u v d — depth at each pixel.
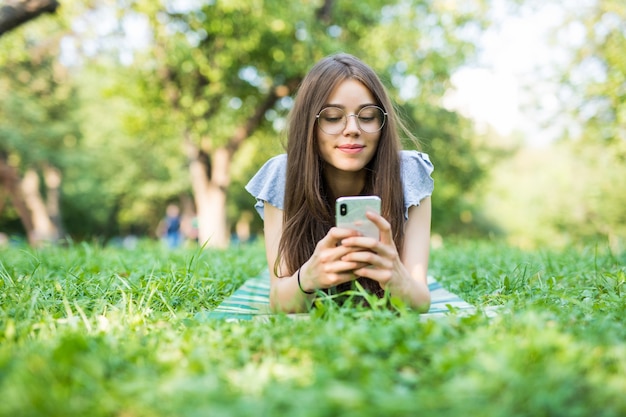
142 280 2.78
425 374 1.38
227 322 1.97
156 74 12.55
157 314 2.18
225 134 12.91
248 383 1.35
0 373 1.39
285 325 1.83
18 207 22.12
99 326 1.95
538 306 2.13
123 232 36.22
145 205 31.61
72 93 21.95
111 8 10.99
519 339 1.59
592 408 1.19
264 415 1.16
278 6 10.84
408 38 12.91
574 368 1.33
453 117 17.25
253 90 12.95
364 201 2.26
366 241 2.20
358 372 1.39
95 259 4.04
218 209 13.66
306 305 2.40
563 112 13.41
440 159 18.06
